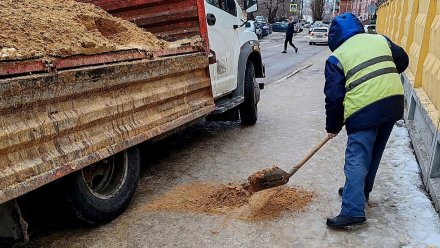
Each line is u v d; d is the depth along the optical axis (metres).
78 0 5.48
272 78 12.88
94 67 3.09
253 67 6.88
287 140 6.00
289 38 23.36
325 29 31.00
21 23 3.40
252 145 5.80
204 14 5.03
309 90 10.21
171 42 4.93
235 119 6.77
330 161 5.04
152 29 5.36
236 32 6.30
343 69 3.30
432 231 3.33
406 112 6.52
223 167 4.96
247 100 6.63
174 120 4.22
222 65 5.71
